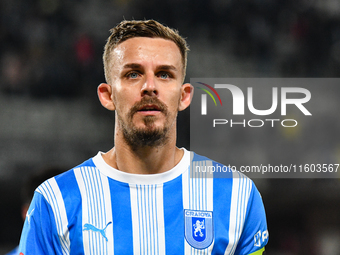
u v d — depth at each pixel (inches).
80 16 1226.6
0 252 742.5
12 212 811.4
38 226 187.0
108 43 194.2
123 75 182.9
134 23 187.8
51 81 1106.7
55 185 192.7
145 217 189.9
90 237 185.0
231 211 197.0
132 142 187.5
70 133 973.2
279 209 775.7
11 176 847.1
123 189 192.4
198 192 197.2
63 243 185.8
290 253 748.0
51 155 915.4
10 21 1182.3
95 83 1118.4
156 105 179.8
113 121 1028.5
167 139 190.4
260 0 1323.8
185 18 1307.8
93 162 200.7
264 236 203.6
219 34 1302.9
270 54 1282.0
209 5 1306.6
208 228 192.7
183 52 194.2
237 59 1262.3
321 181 799.7
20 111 1022.4
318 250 739.4
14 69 1110.4
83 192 191.5
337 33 1304.1
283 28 1316.4
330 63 1270.9
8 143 915.4
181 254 188.1
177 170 198.1
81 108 1067.3
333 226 763.4
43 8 1218.0
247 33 1299.2
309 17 1320.1
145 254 186.4
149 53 181.2
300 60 1274.6
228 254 194.1
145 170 193.9
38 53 1146.0
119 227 187.5
